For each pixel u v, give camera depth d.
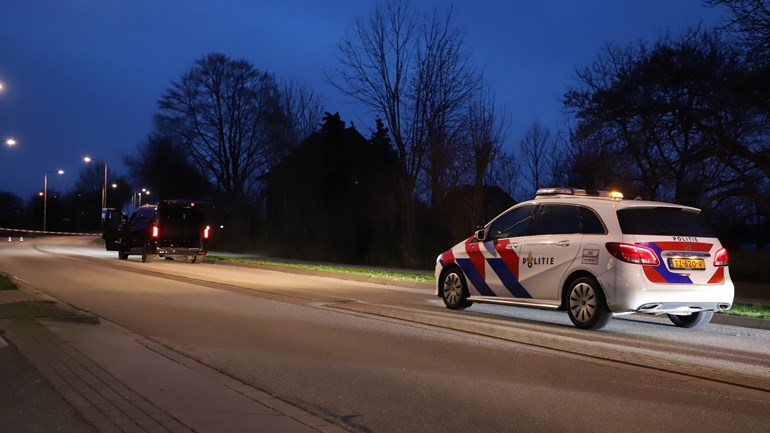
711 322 11.92
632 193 24.78
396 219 32.56
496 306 13.48
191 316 11.58
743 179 21.89
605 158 24.77
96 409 5.61
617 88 23.66
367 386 6.81
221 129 53.16
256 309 12.57
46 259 28.75
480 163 26.66
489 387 6.78
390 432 5.38
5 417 5.40
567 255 10.51
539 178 37.19
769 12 17.53
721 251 10.30
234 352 8.46
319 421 5.58
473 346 8.93
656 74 22.72
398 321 11.13
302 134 41.53
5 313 10.80
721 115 21.64
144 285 17.06
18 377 6.69
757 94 19.34
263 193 51.28
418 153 29.16
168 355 8.10
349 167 40.94
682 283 9.86
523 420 5.69
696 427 5.52
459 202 27.17
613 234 9.98
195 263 28.64
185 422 5.34
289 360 8.01
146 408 5.69
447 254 12.80
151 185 64.75
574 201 10.77
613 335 9.94
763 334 10.42
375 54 29.33
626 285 9.69
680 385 6.89
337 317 11.55
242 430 5.20
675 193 24.16
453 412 5.92
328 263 31.64
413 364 7.82
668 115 23.03
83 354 7.88
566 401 6.27
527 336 9.43
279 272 23.72
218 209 52.72
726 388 6.79
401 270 25.78
